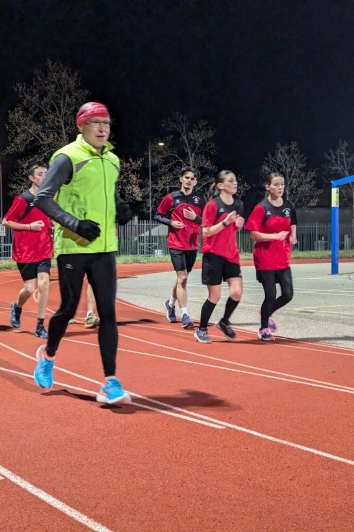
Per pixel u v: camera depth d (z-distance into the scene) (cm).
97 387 532
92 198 451
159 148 4244
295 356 674
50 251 793
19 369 602
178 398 498
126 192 3788
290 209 762
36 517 290
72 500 309
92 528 280
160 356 670
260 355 678
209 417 448
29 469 349
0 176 3709
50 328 487
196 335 759
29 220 778
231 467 353
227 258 730
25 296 816
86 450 380
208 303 745
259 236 743
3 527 280
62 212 432
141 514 294
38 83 3359
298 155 5094
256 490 321
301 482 331
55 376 571
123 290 1535
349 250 4731
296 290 1516
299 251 4569
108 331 473
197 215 880
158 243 3878
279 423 434
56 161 441
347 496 314
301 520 288
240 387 535
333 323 934
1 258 3178
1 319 965
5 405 476
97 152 453
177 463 359
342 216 5547
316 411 463
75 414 454
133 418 445
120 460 363
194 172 877
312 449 382
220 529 279
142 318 991
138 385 541
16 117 3306
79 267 459
